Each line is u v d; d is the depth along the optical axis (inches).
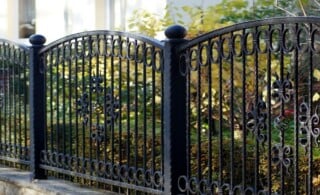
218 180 196.4
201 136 222.1
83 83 242.1
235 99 231.0
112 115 229.1
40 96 264.4
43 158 261.3
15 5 596.7
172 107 202.2
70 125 248.5
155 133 220.7
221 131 192.7
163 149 206.5
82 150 244.4
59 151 254.8
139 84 245.8
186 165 203.5
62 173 253.4
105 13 542.0
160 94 223.0
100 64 245.0
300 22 165.2
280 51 172.4
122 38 223.8
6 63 290.0
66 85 255.9
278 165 179.8
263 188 185.6
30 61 265.3
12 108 286.2
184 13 372.5
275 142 194.9
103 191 232.7
